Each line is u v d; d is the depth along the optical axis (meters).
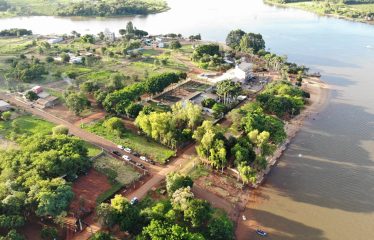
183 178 180.62
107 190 185.50
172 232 142.25
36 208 160.50
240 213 177.75
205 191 190.50
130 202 172.38
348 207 182.88
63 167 181.88
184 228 150.88
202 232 154.50
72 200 175.50
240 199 186.75
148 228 145.12
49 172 177.88
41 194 156.88
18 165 182.12
